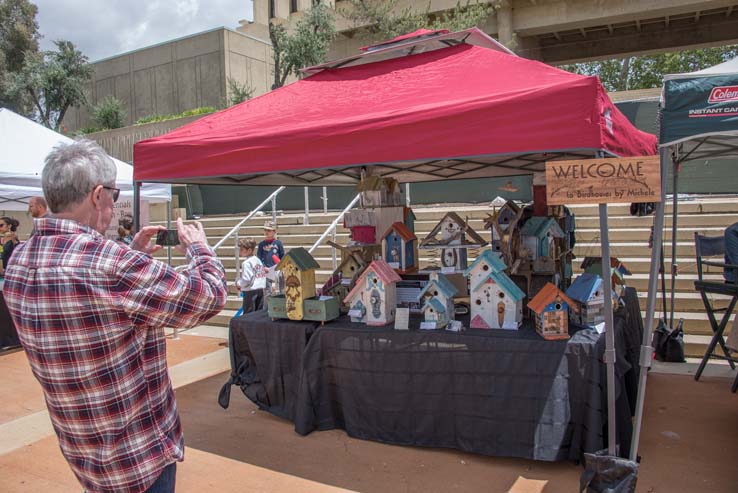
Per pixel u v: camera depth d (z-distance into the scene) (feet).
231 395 15.17
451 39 12.78
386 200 14.02
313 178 17.97
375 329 11.46
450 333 10.77
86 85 90.48
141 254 5.44
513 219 12.56
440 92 10.47
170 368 18.26
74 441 5.35
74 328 5.06
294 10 88.07
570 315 11.27
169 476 5.74
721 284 14.44
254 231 33.40
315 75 14.02
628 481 8.05
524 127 8.50
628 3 58.75
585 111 8.13
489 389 10.34
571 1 60.59
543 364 9.96
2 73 81.56
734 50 88.43
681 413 12.59
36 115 81.10
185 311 5.47
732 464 10.12
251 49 81.25
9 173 21.29
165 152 11.61
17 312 5.28
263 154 10.59
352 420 11.75
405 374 11.07
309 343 12.02
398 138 9.41
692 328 18.49
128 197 24.53
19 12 88.74
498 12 61.82
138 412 5.43
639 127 31.53
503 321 10.91
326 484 9.96
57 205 5.43
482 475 10.02
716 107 8.13
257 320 13.15
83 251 5.19
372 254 13.69
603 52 71.72
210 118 12.87
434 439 10.98
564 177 8.00
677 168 16.67
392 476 10.13
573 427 9.90
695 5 57.16
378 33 51.70
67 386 5.16
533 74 10.11
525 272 12.19
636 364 13.15
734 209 24.79
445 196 36.32
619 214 26.53
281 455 11.16
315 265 12.71
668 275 21.35
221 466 10.80
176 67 81.87
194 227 6.35
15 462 11.51
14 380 17.67
